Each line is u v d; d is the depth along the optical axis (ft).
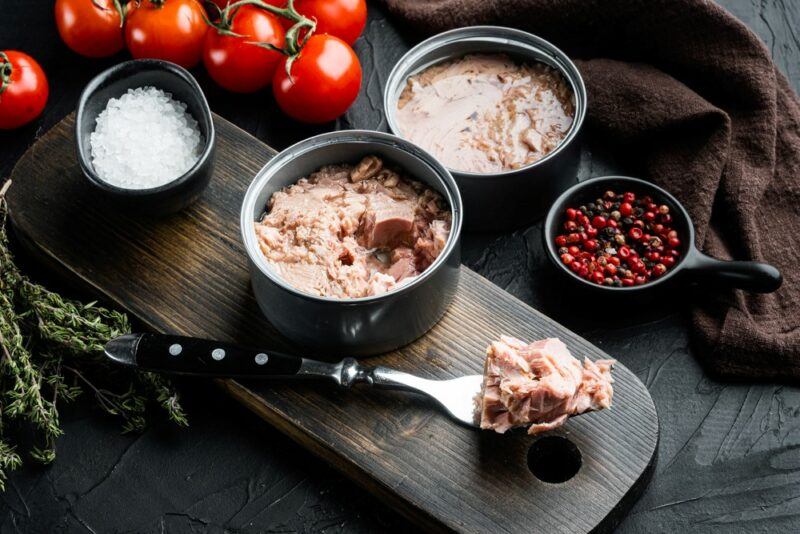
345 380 1.60
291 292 1.56
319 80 1.88
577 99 1.83
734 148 1.90
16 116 1.94
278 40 1.94
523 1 1.99
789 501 1.62
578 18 2.00
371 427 1.60
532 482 1.56
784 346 1.69
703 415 1.69
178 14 1.94
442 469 1.57
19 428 1.69
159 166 1.79
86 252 1.77
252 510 1.63
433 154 1.82
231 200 1.83
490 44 1.92
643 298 1.73
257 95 2.02
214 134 1.77
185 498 1.64
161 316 1.71
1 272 1.70
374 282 1.61
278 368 1.61
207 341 1.64
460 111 1.87
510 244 1.85
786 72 2.01
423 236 1.68
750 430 1.68
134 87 1.84
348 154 1.73
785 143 1.91
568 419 1.60
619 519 1.57
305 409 1.62
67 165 1.86
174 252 1.77
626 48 2.02
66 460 1.67
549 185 1.80
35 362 1.71
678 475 1.65
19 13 2.10
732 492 1.63
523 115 1.86
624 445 1.58
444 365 1.66
